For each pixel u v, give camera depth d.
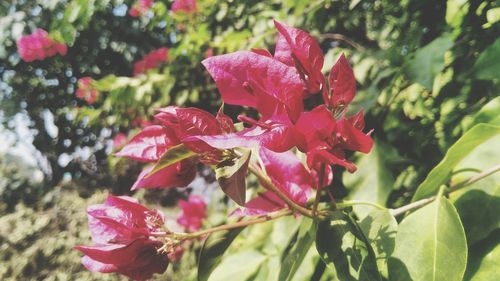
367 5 0.53
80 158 1.77
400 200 0.35
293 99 0.16
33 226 1.47
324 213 0.20
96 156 1.70
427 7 0.37
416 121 0.36
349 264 0.18
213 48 0.76
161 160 0.18
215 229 0.21
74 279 1.38
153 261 0.19
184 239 0.20
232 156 0.18
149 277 0.19
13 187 1.70
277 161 0.22
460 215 0.21
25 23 1.57
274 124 0.16
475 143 0.20
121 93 0.88
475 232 0.20
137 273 0.19
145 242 0.19
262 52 0.19
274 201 0.22
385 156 0.31
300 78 0.18
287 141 0.16
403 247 0.19
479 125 0.19
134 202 0.20
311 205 0.24
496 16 0.30
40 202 1.61
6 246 1.42
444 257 0.18
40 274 1.39
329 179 0.22
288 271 0.23
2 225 1.45
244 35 0.66
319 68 0.18
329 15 0.54
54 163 1.83
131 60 1.52
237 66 0.17
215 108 0.90
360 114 0.17
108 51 1.54
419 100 0.35
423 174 0.34
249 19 0.74
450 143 0.32
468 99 0.31
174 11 0.83
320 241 0.19
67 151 1.79
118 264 0.19
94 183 1.67
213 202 0.73
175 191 1.46
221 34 0.81
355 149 0.17
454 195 0.22
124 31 1.46
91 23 1.39
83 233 1.47
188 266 0.98
